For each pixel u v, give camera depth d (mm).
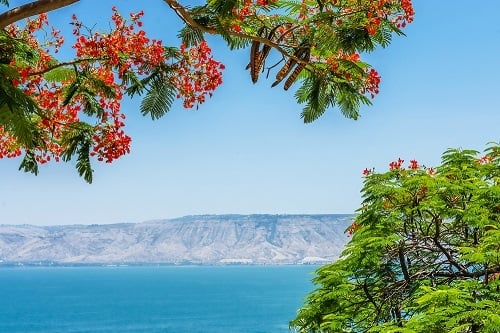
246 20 6582
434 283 10031
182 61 6805
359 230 10688
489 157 11820
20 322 115875
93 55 6836
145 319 120938
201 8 5797
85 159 7527
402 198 10680
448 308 7637
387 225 10367
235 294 195625
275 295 189625
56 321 117625
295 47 6574
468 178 11047
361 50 6078
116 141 7625
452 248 11383
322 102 6656
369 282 10586
